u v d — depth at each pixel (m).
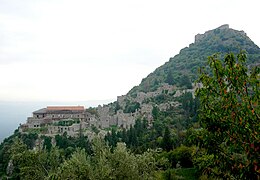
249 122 9.34
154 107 174.38
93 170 26.39
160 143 94.56
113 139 116.31
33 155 29.53
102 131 150.75
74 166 25.42
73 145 121.12
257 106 9.63
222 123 9.57
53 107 179.38
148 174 28.66
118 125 177.38
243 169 9.09
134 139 116.12
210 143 9.83
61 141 123.56
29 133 138.38
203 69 10.91
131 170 26.84
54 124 157.62
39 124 159.12
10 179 58.03
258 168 8.79
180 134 106.81
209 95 10.25
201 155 11.39
